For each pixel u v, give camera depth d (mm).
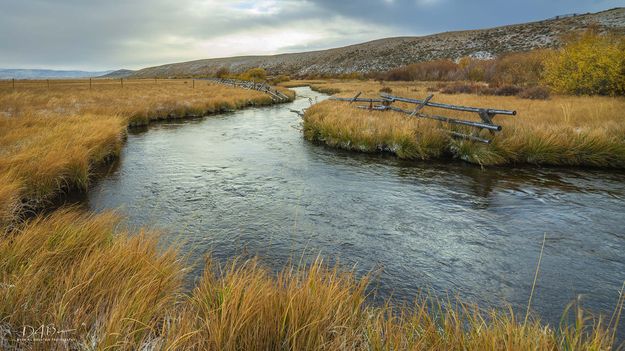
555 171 9227
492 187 8070
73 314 2479
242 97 29844
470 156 10242
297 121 19797
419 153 10789
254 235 5621
